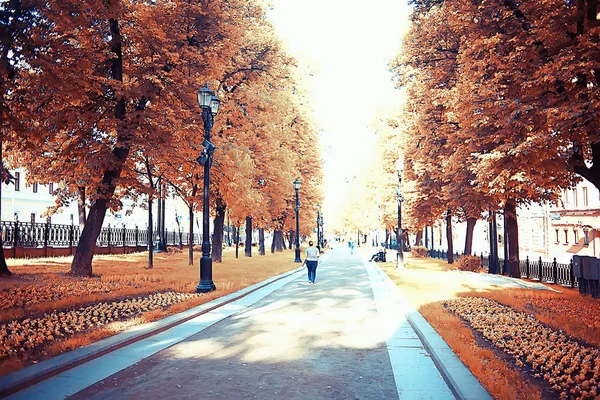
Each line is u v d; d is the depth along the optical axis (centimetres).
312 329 971
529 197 2134
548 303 1257
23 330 827
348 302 1390
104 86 1631
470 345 755
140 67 1739
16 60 1145
